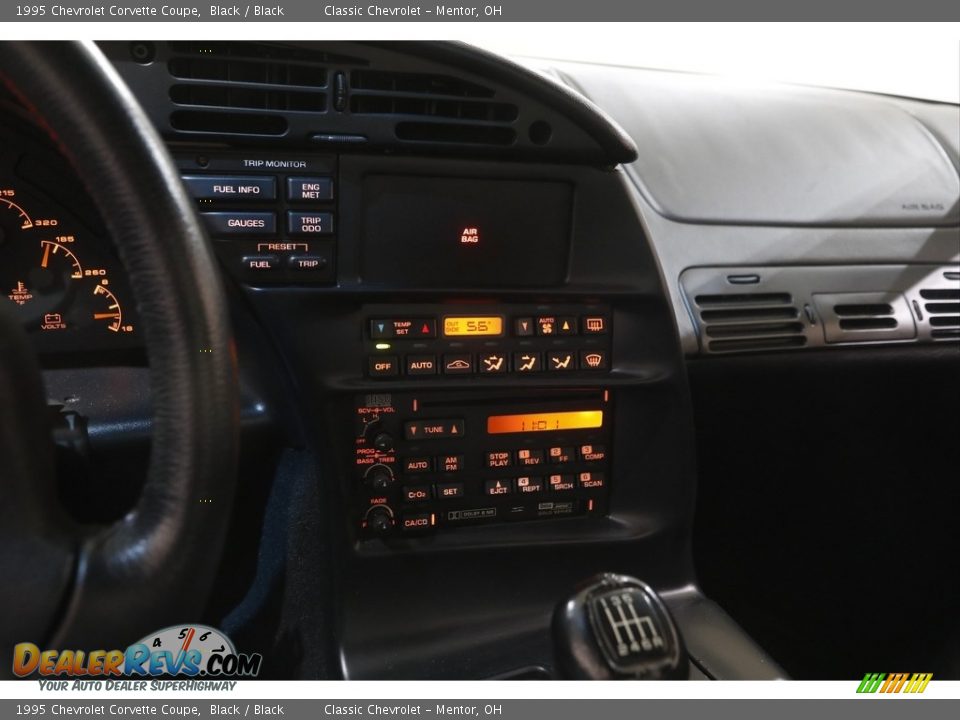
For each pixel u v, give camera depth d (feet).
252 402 3.75
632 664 2.57
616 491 3.71
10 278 3.25
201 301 1.56
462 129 3.23
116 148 1.52
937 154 4.89
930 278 4.35
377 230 3.26
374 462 3.43
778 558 4.47
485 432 3.51
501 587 3.59
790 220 4.31
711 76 4.99
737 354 3.98
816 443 4.29
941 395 4.43
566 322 3.51
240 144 3.07
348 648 3.38
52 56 1.48
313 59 3.02
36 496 1.51
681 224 4.14
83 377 3.37
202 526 1.56
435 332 3.38
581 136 3.30
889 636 4.80
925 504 4.62
